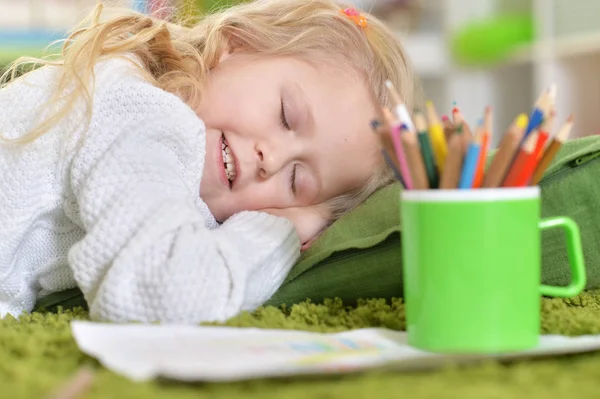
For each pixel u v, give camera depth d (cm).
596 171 84
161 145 84
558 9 280
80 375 45
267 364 48
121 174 79
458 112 66
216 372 46
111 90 86
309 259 85
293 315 76
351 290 85
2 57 222
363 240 83
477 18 308
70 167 85
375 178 109
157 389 45
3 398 44
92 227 77
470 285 58
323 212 107
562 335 66
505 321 58
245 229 85
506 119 321
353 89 109
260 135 100
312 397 44
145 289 72
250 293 79
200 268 73
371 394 45
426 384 47
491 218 58
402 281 83
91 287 75
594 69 279
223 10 122
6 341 59
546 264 85
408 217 60
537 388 48
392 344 61
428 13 311
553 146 61
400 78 120
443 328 58
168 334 57
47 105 87
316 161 104
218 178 99
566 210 84
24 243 88
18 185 85
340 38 113
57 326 70
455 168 59
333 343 58
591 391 47
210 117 101
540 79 284
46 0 225
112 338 54
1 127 88
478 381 49
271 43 110
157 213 75
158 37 102
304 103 103
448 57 305
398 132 60
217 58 108
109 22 98
